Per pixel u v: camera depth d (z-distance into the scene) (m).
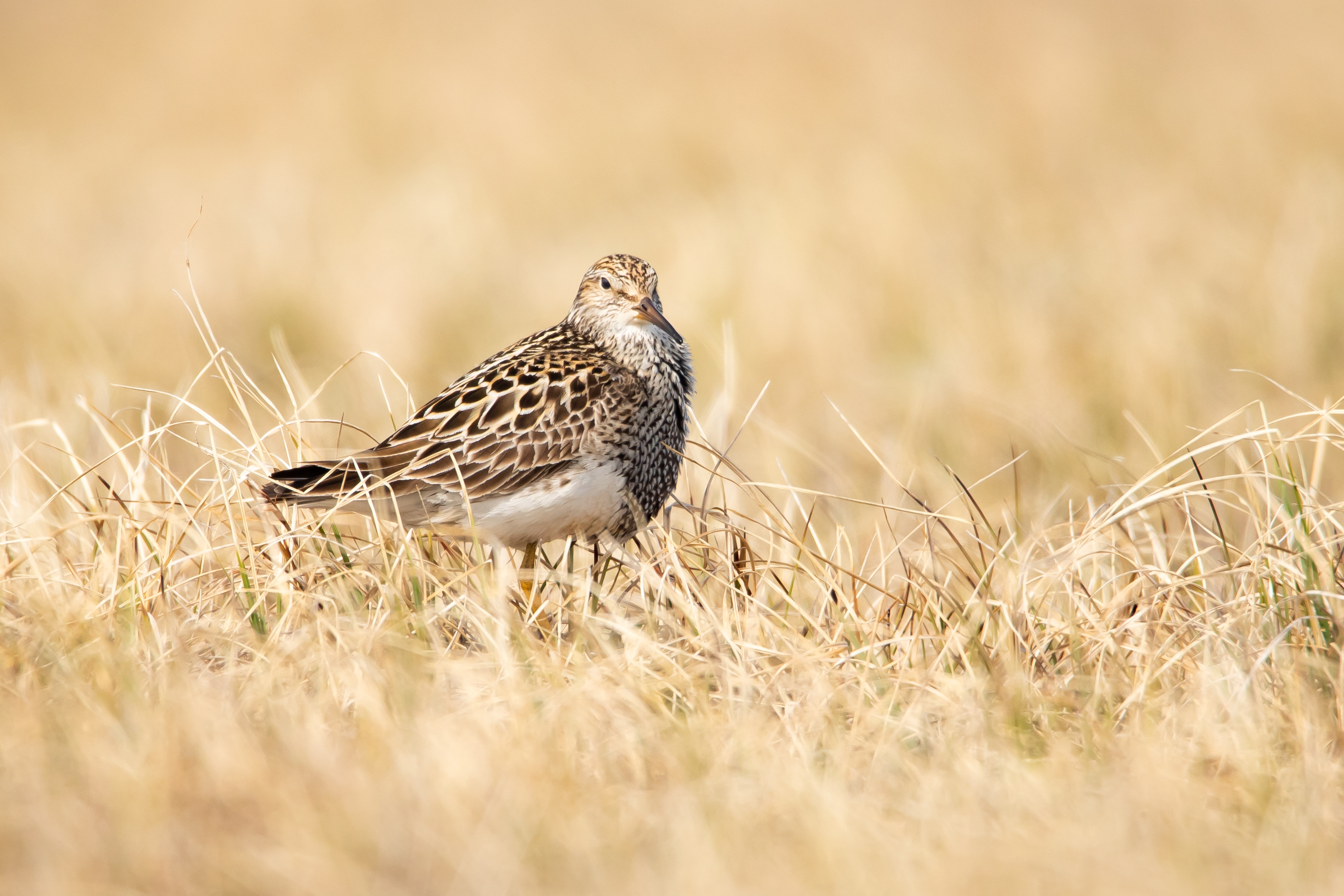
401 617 9.39
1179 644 9.41
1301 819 7.34
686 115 36.12
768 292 20.41
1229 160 30.08
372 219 26.22
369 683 8.48
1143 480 10.38
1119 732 8.57
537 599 10.49
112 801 7.11
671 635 9.76
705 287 21.06
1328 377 17.33
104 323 20.61
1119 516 10.15
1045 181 29.45
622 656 9.13
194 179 32.16
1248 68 38.69
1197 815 7.33
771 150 32.06
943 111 35.72
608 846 7.08
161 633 9.27
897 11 45.84
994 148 32.25
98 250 25.64
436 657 9.12
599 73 41.25
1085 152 32.06
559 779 7.55
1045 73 39.09
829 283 21.05
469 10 46.47
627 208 28.44
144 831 6.96
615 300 11.16
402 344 19.64
